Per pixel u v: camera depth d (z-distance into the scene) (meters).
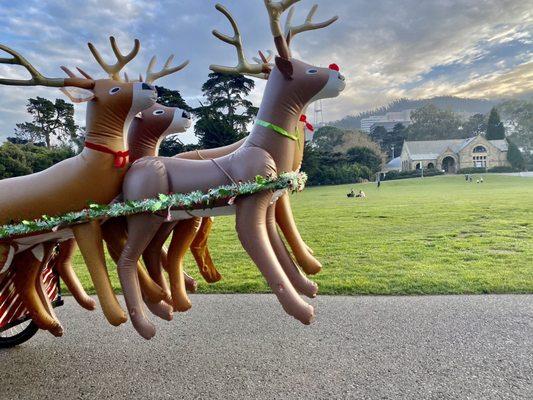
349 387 2.85
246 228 2.70
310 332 3.88
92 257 2.73
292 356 3.38
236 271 6.44
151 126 3.41
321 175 42.78
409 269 6.13
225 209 2.84
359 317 4.23
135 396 2.86
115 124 2.77
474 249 7.44
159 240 3.28
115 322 2.72
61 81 2.66
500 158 59.28
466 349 3.40
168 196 2.69
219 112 26.50
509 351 3.34
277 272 2.63
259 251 2.66
